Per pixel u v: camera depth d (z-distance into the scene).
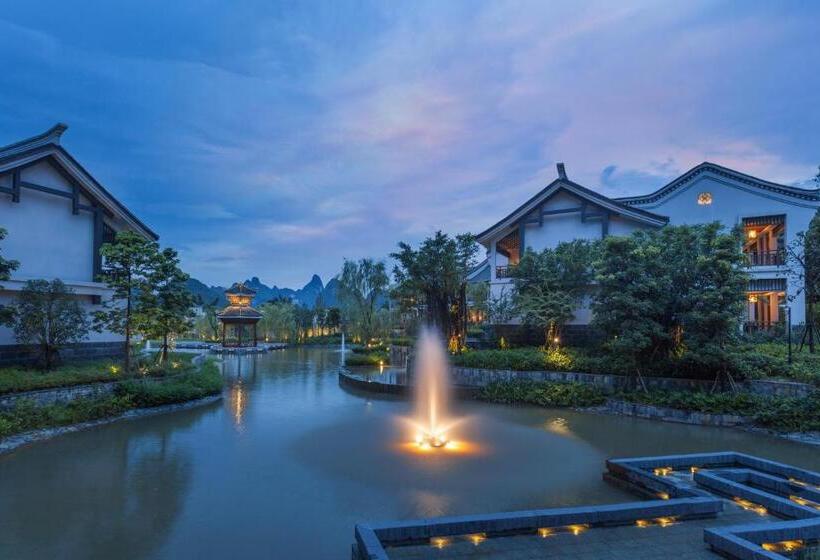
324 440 11.30
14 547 6.00
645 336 14.38
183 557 5.80
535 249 22.92
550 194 22.31
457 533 5.80
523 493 8.02
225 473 8.88
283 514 7.08
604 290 15.34
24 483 8.32
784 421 12.05
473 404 16.42
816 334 17.30
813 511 6.28
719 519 6.52
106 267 18.25
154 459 9.73
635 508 6.32
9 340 15.39
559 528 6.07
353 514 7.10
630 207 20.69
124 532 6.46
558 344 19.84
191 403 15.59
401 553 5.42
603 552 5.48
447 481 8.55
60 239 17.55
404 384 18.64
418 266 21.41
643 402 14.42
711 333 13.74
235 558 5.79
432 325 21.80
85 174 17.88
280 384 21.09
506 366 18.47
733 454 8.88
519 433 12.21
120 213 19.48
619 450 10.66
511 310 21.03
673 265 14.41
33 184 16.30
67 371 14.28
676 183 24.02
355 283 39.94
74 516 6.97
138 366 17.36
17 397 12.10
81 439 11.31
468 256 22.00
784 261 19.58
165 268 17.22
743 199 22.67
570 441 11.42
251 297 44.09
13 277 15.45
